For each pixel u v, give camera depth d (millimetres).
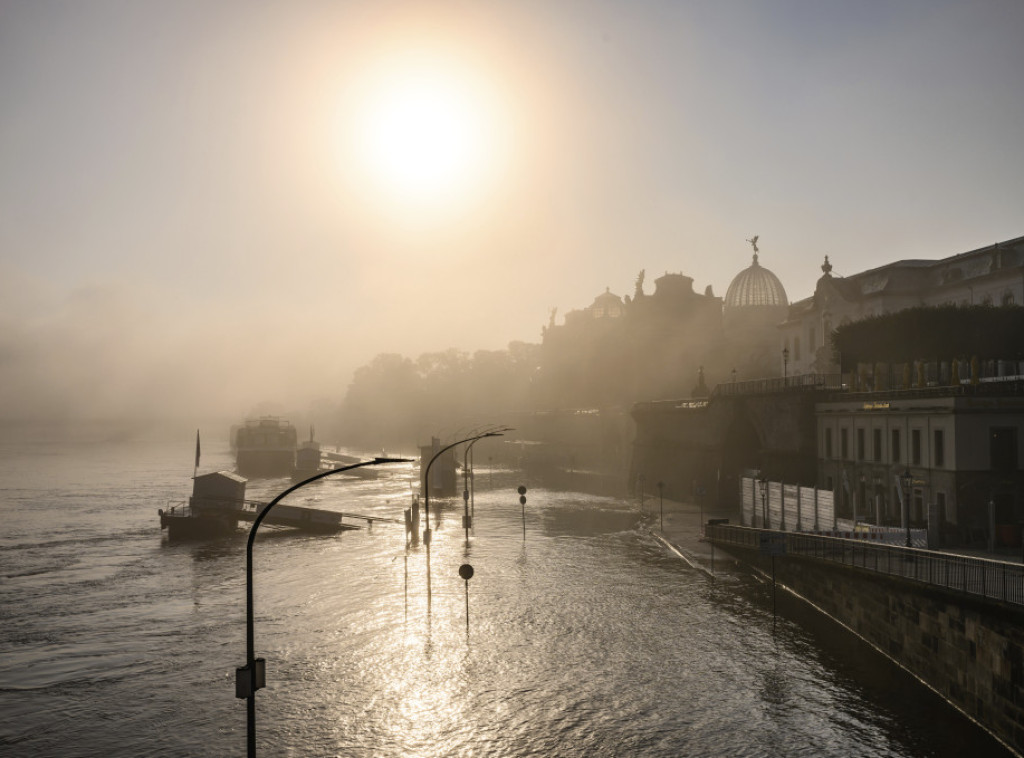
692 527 76125
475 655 39625
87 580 59562
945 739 29125
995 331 62438
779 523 62656
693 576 56156
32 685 37531
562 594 51250
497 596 51031
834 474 65188
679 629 43312
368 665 38688
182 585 57375
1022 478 47594
